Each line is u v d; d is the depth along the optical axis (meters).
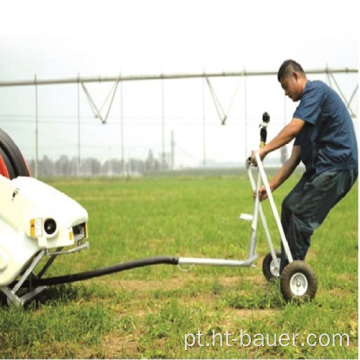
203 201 24.78
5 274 6.58
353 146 7.18
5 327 5.98
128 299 7.29
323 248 11.53
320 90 7.15
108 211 19.94
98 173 59.03
